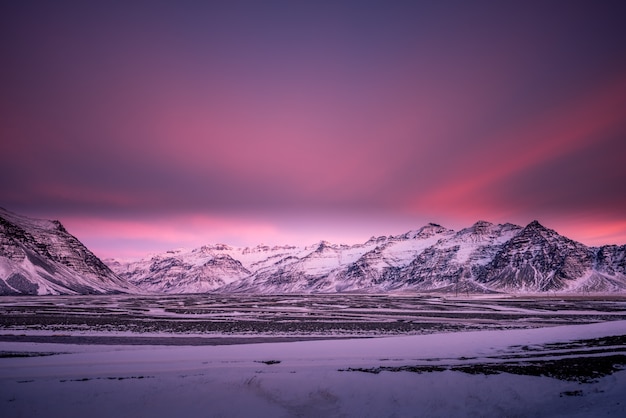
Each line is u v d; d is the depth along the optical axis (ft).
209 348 129.39
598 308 366.22
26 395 78.64
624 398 84.94
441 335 157.17
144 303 477.36
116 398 79.92
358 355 116.78
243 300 602.44
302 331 190.29
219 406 80.74
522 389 89.35
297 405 82.79
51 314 279.28
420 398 86.12
